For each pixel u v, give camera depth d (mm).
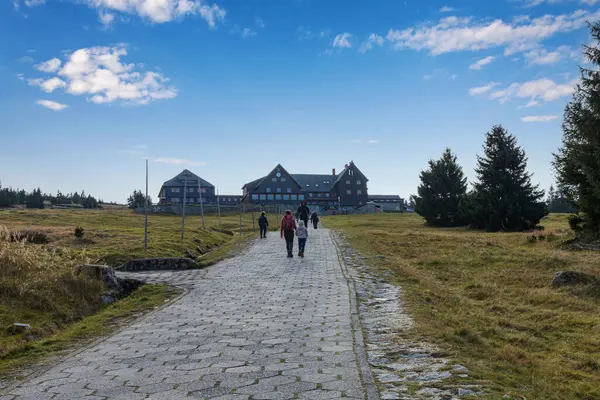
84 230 27844
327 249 23109
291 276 15234
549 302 11234
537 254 18344
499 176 42156
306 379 5590
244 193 121500
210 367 6246
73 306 10930
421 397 4957
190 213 72688
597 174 21016
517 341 8016
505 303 11305
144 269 17500
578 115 22172
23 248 13219
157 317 9992
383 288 12891
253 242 27844
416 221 58688
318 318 9180
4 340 8250
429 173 52500
